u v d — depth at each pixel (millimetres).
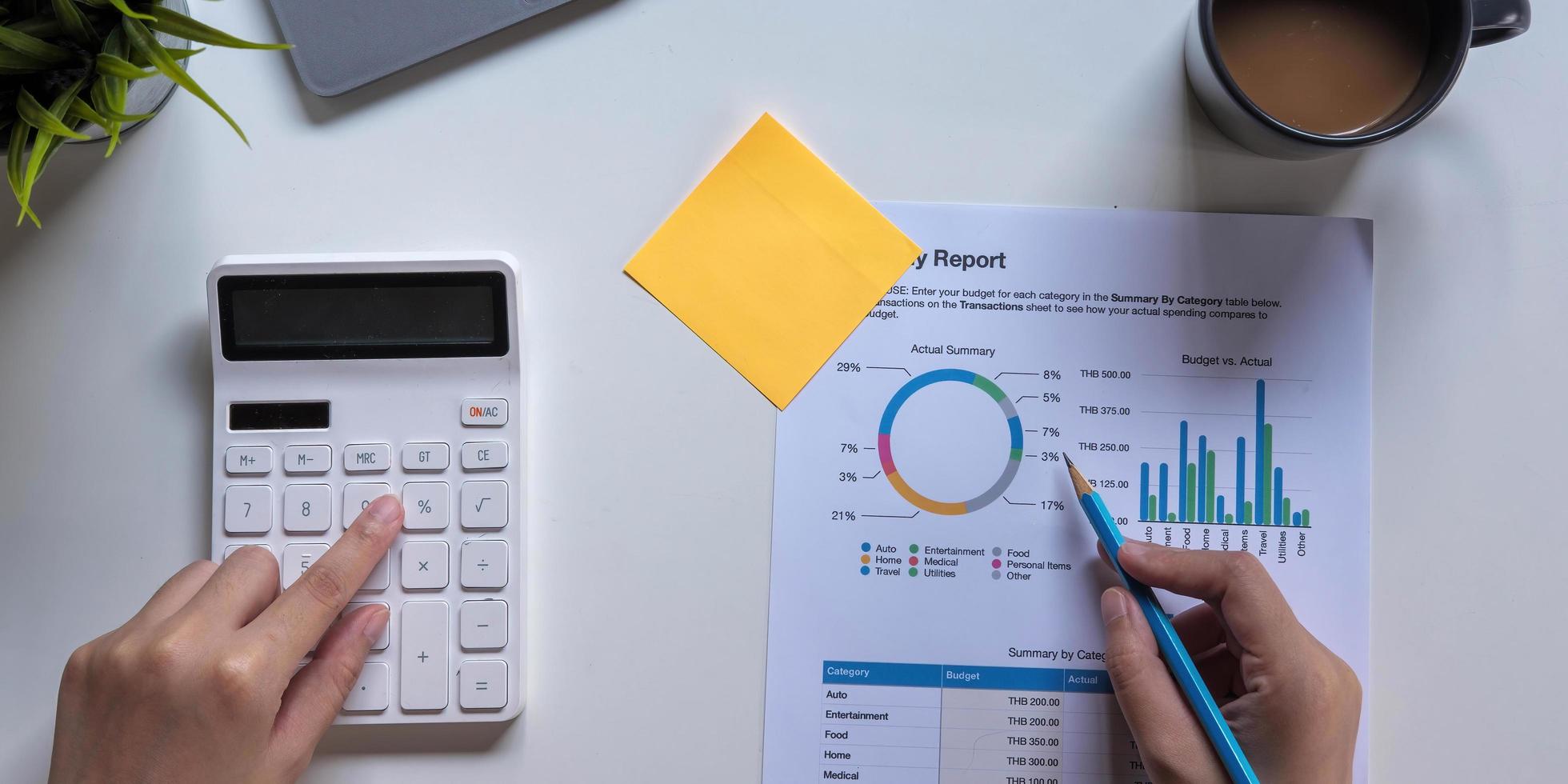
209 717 389
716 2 485
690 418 481
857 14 486
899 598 478
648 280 482
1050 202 486
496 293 455
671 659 475
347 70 474
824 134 486
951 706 475
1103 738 474
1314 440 480
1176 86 485
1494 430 483
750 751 473
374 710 451
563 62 484
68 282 480
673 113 484
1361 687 446
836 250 484
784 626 476
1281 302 484
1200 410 481
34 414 478
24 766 468
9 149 384
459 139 482
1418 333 485
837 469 480
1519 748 476
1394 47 436
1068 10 487
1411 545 482
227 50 480
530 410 479
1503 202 486
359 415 457
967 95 486
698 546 478
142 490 479
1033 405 482
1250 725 427
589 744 473
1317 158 465
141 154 481
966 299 484
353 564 429
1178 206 484
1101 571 478
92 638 473
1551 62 487
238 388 456
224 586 418
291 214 481
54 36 375
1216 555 440
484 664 455
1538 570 480
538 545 476
